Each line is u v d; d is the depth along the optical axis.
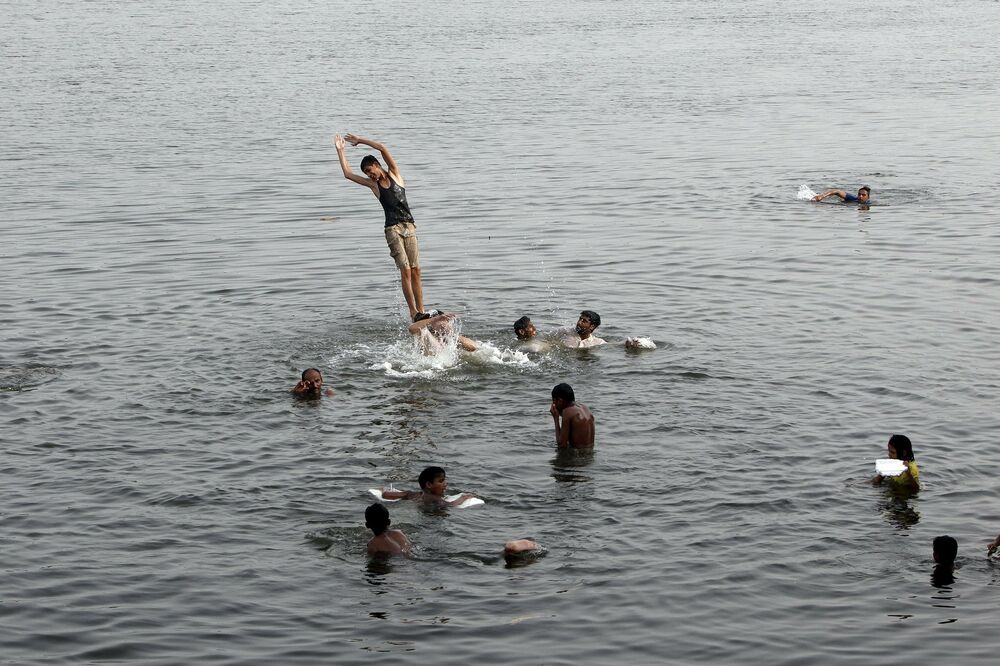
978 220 29.33
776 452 15.41
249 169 37.69
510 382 18.28
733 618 11.66
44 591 12.20
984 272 24.41
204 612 11.84
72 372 18.70
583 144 41.38
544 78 60.19
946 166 36.31
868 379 18.06
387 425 16.61
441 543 13.15
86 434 16.22
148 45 77.19
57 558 12.88
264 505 14.12
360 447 15.84
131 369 18.88
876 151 39.00
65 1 111.88
